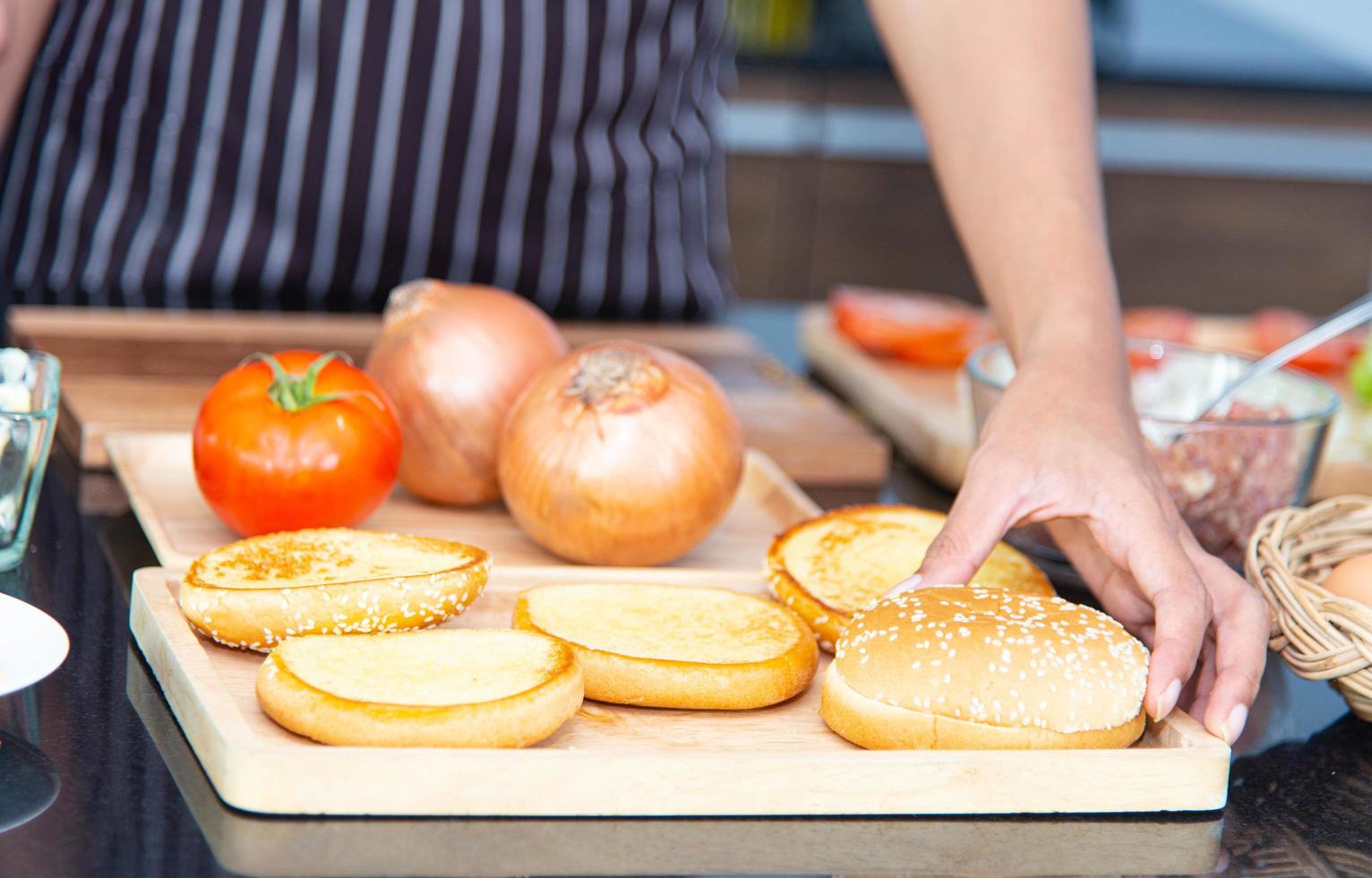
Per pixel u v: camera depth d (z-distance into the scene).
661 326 1.45
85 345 1.17
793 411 1.17
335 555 0.76
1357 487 1.13
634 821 0.59
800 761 0.60
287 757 0.57
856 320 1.41
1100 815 0.63
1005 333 0.88
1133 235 2.94
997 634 0.65
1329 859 0.61
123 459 0.94
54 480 0.95
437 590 0.71
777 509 0.99
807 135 2.80
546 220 1.43
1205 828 0.63
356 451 0.84
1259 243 2.97
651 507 0.83
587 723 0.66
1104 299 0.84
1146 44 3.19
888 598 0.69
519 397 0.90
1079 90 0.92
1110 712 0.64
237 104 1.35
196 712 0.62
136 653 0.72
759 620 0.74
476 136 1.38
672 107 1.46
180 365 1.15
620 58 1.40
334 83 1.35
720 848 0.58
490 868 0.55
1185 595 0.69
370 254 1.41
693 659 0.68
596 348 0.87
